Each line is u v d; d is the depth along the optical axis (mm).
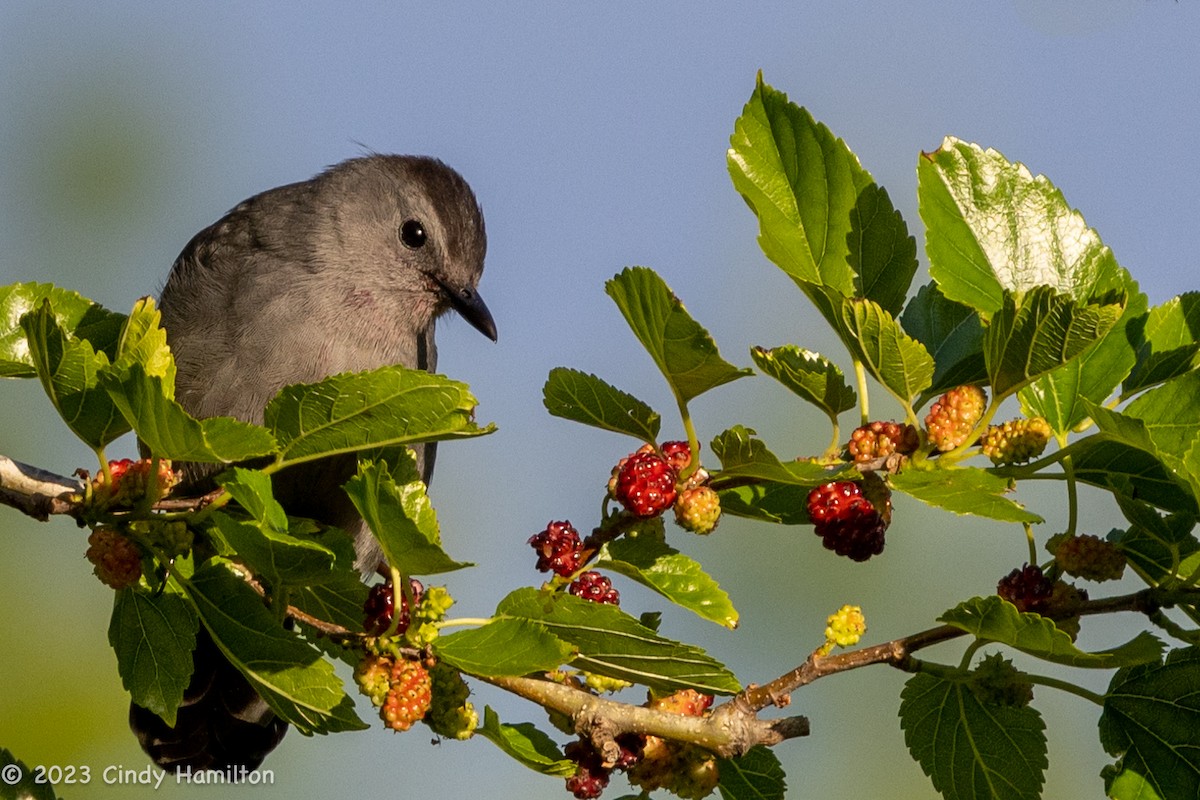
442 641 6180
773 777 7078
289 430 6086
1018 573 6344
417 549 5809
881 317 6145
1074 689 6414
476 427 6078
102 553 6301
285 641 6273
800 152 6910
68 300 7352
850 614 6387
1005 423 6328
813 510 6445
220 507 6660
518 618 6172
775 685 6352
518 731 6785
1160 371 6582
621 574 6512
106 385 5914
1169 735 6309
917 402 6867
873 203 6879
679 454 6527
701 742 6355
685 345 5867
